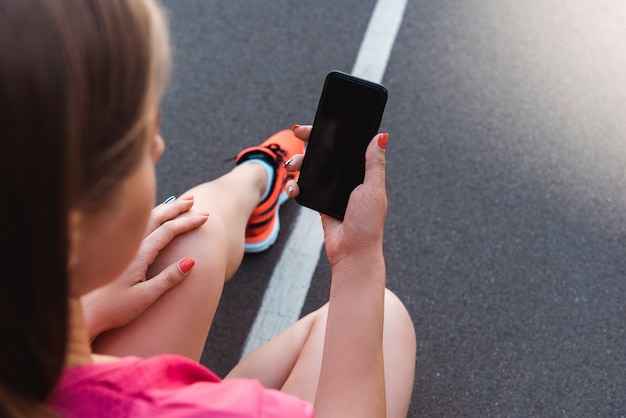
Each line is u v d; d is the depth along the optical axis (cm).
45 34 37
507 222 189
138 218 52
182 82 211
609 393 167
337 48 219
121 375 55
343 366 83
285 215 192
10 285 41
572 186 194
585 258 184
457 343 174
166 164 199
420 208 191
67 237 41
